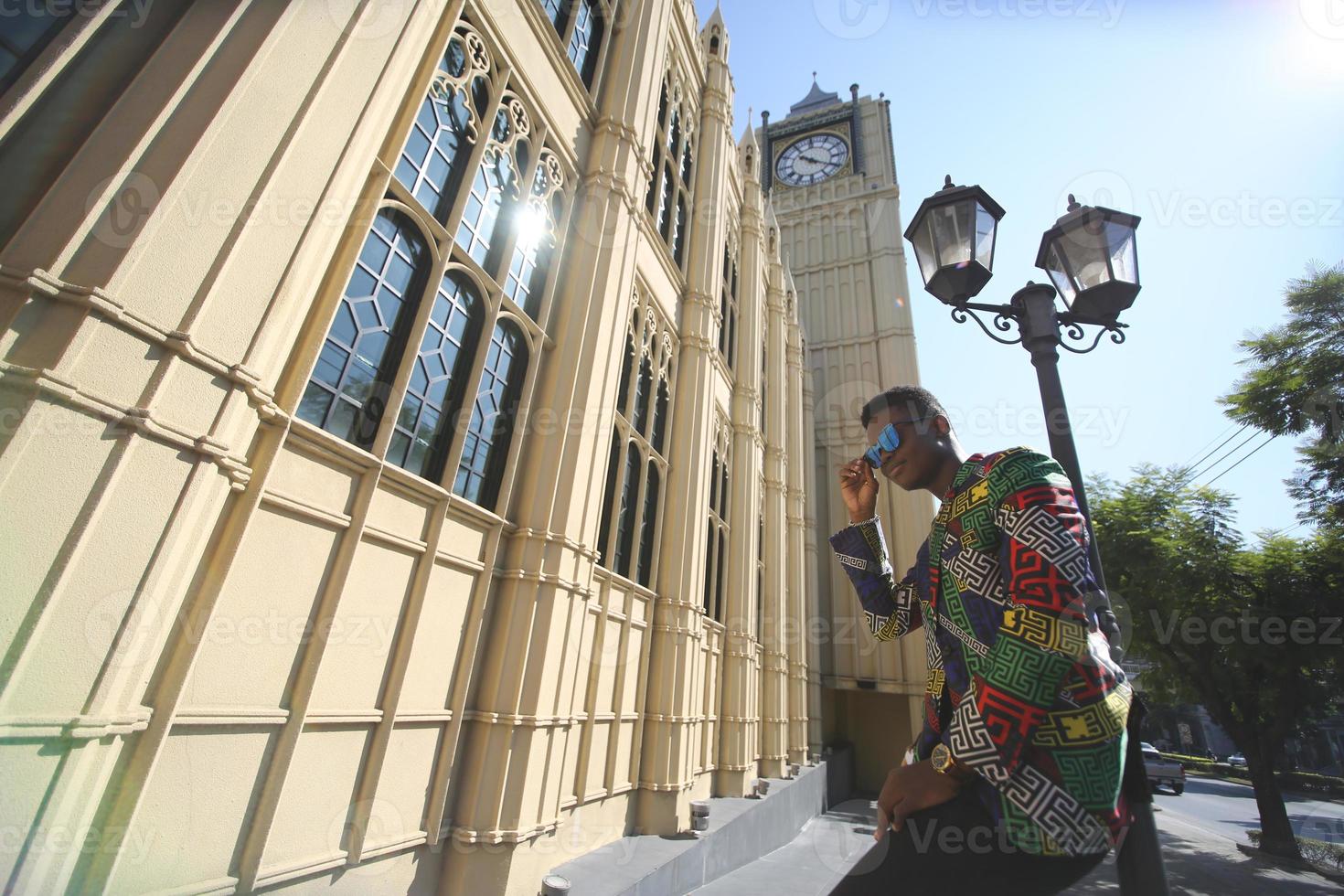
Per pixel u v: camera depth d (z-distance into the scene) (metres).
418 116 4.34
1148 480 15.58
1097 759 1.04
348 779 3.48
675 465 9.05
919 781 1.19
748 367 13.46
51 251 2.21
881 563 2.01
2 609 1.92
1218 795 26.30
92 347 2.17
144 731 2.44
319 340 3.28
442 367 4.49
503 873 4.24
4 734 1.90
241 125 2.72
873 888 1.17
